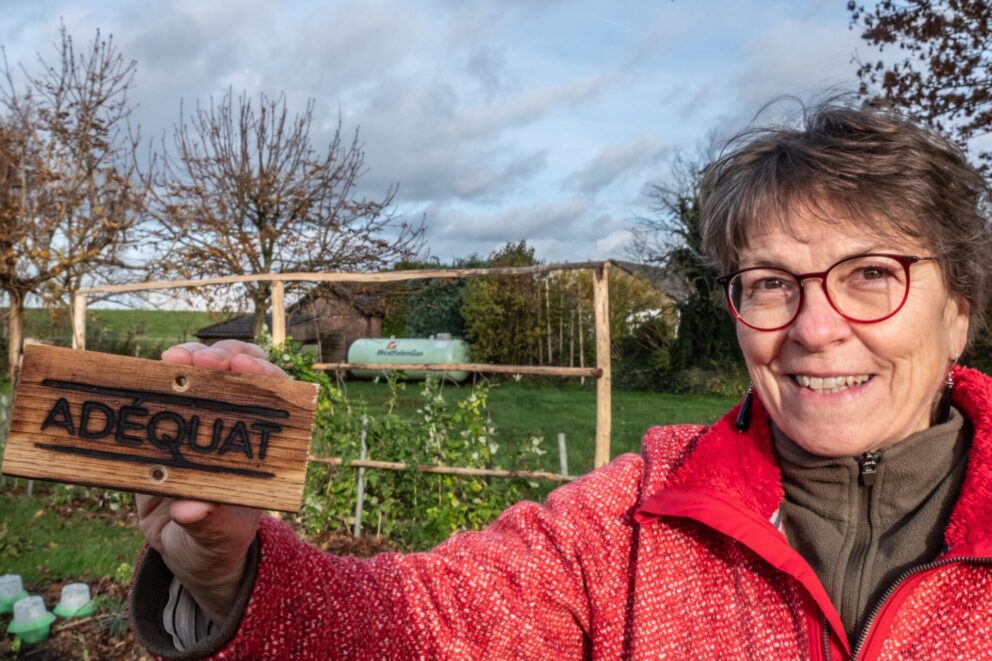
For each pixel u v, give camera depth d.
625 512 1.31
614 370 21.92
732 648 1.13
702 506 1.17
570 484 1.43
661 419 14.55
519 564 1.28
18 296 15.85
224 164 15.30
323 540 5.65
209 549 1.00
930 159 1.11
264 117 15.37
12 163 15.67
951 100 10.52
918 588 1.03
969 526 1.01
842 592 1.11
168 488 0.96
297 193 15.39
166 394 0.98
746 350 1.20
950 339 1.20
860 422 1.10
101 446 0.96
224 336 21.17
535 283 22.47
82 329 7.13
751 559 1.17
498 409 15.23
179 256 15.49
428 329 24.72
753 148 1.22
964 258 1.13
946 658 0.99
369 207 15.97
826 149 1.12
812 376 1.13
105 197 16.22
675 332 21.73
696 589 1.20
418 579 1.27
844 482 1.15
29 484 7.39
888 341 1.08
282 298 5.71
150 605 1.07
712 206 1.28
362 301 16.91
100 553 5.45
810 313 1.11
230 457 0.98
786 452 1.20
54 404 0.96
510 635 1.24
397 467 5.49
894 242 1.09
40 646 3.99
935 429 1.13
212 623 1.09
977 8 10.02
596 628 1.26
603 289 4.46
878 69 10.91
